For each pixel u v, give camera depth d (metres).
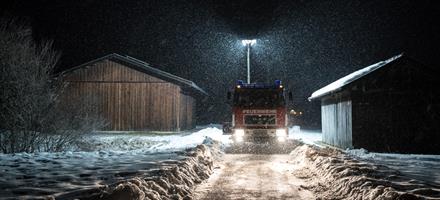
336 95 22.31
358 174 8.59
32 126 16.89
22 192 6.41
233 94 21.97
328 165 10.05
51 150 17.83
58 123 17.81
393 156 16.33
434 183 8.16
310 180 9.67
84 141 21.33
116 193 5.87
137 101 33.03
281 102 20.98
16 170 9.07
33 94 16.88
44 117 17.31
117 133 32.31
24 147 16.72
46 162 10.95
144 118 32.94
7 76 16.78
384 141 19.19
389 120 19.28
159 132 32.59
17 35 17.69
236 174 10.76
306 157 12.76
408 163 12.94
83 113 20.16
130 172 8.60
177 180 8.21
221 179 9.90
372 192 6.73
